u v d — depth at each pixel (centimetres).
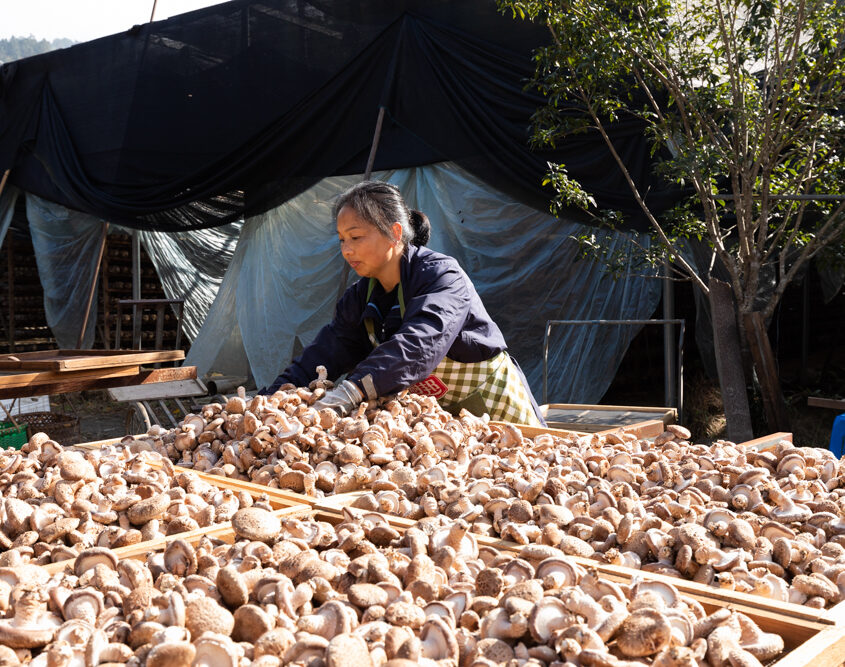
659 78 497
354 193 232
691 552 109
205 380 728
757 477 142
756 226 493
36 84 758
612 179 539
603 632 81
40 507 131
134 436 199
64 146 741
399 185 611
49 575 103
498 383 240
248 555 105
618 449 180
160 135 686
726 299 488
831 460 164
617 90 506
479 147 556
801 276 700
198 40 666
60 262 803
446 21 571
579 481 142
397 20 584
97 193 712
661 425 252
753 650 85
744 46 498
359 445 174
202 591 93
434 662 78
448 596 94
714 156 464
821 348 980
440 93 571
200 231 831
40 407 617
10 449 166
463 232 600
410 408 201
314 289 660
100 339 886
